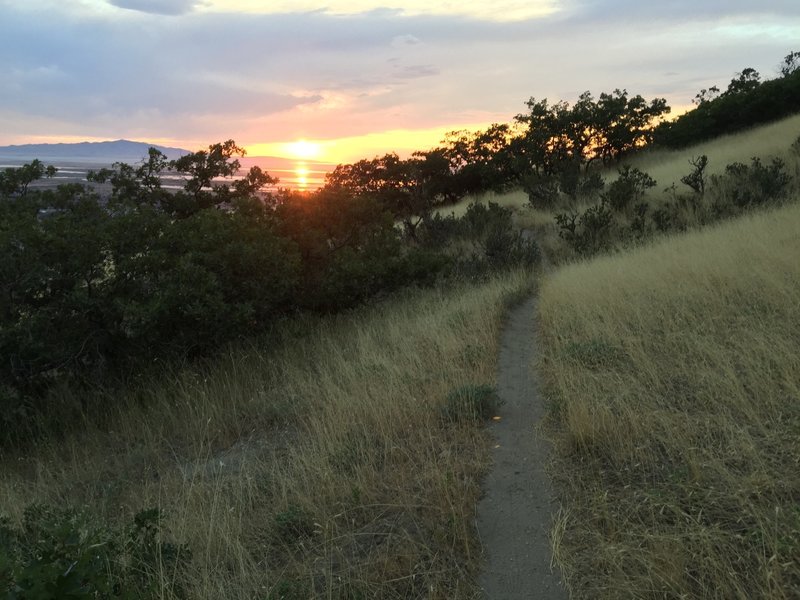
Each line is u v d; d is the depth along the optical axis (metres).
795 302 5.18
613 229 13.90
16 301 6.49
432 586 2.59
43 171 10.91
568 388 4.51
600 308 6.55
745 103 25.27
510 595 2.54
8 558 2.06
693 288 6.27
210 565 2.96
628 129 26.42
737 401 3.61
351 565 2.87
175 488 4.24
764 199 12.46
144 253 7.20
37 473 5.14
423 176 27.50
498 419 4.52
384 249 10.38
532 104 27.06
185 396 6.18
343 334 8.17
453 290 10.54
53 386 6.79
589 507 3.02
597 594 2.41
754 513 2.48
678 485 2.89
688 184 14.78
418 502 3.35
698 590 2.24
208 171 13.56
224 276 7.71
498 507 3.25
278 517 3.34
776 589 2.04
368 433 4.40
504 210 17.30
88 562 2.00
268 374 6.92
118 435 5.87
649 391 4.16
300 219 9.89
